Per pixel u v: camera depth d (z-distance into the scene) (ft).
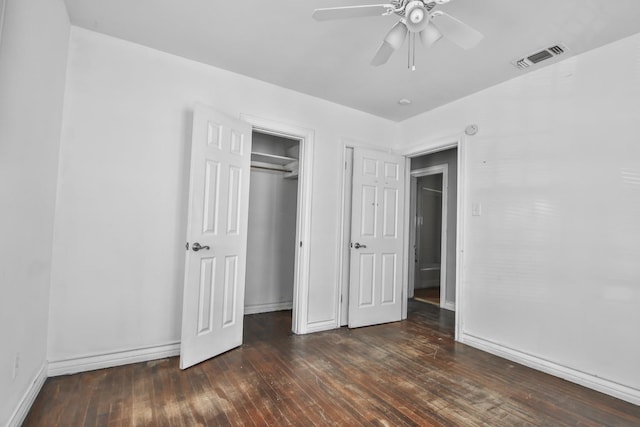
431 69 9.30
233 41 8.29
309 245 11.25
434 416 6.29
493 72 9.34
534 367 8.67
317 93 11.23
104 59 8.12
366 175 12.36
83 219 7.80
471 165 10.68
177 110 9.05
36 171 6.07
